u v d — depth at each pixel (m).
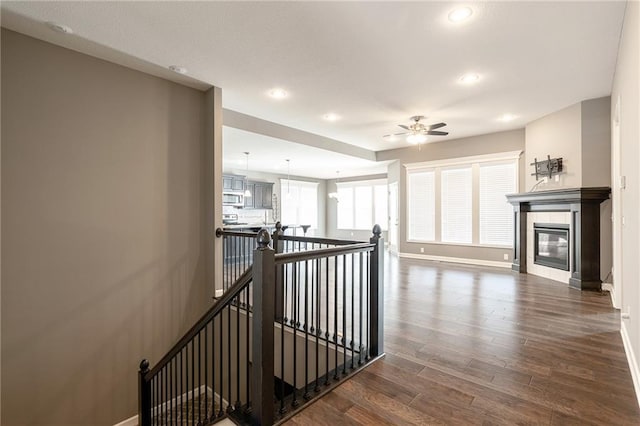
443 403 1.90
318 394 1.99
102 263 3.28
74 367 3.10
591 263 4.56
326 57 3.32
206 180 4.13
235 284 1.96
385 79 3.86
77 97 3.14
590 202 4.54
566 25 2.75
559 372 2.24
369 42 3.02
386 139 7.02
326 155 7.46
